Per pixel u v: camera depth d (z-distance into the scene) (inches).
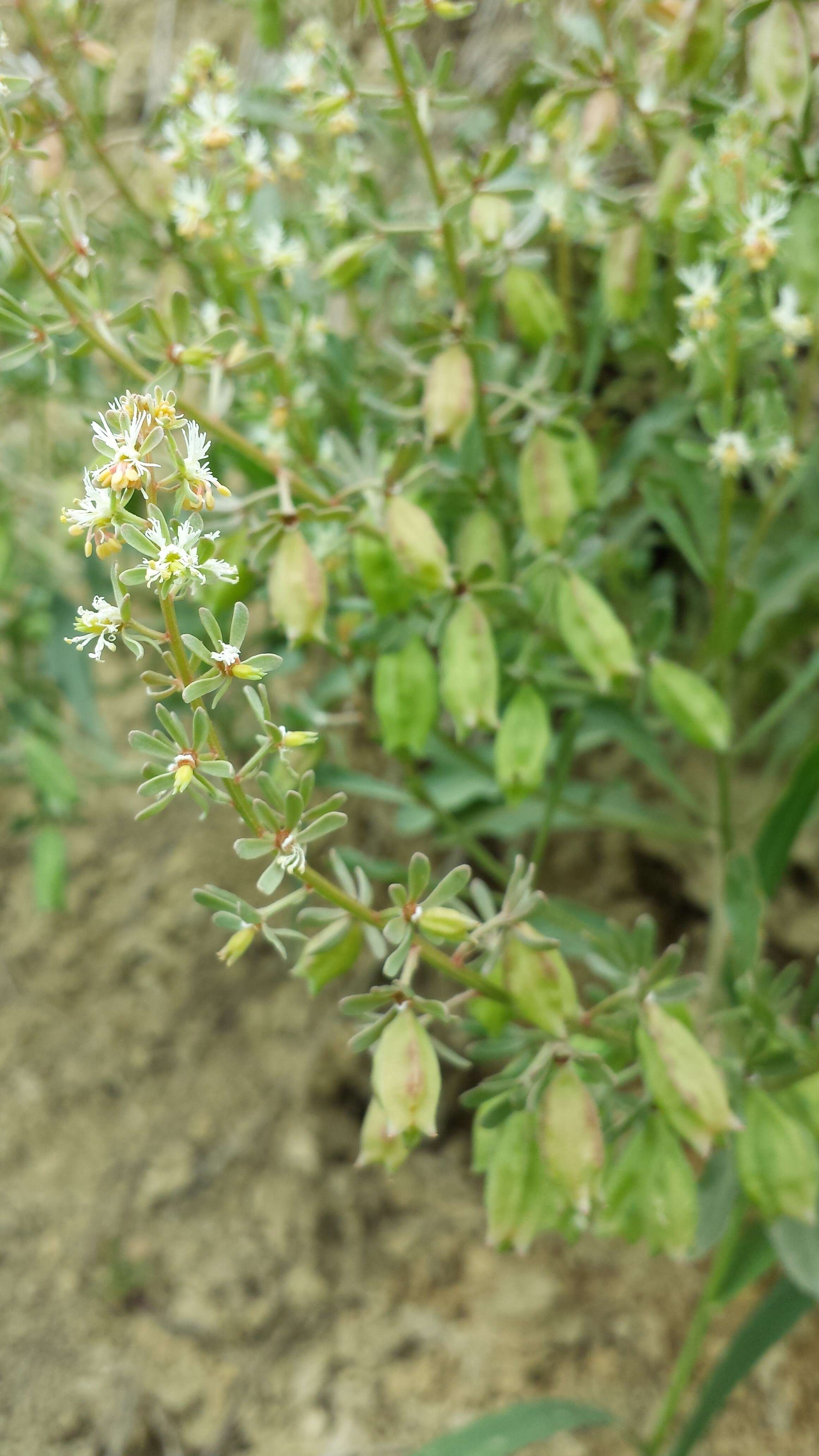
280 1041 15.5
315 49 11.4
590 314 12.9
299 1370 13.7
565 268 12.5
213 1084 15.5
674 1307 13.7
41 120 11.1
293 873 8.6
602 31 10.6
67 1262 14.5
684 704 11.3
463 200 10.2
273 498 10.5
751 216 10.0
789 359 11.8
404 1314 14.0
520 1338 13.6
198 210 10.9
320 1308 14.1
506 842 15.8
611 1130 9.9
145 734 8.1
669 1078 9.4
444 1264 14.3
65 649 14.2
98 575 14.1
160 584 7.9
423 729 11.2
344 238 12.4
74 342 12.7
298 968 9.4
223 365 10.2
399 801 12.5
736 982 10.4
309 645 13.1
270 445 11.4
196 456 7.9
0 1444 13.5
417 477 10.4
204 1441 13.5
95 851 17.0
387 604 10.9
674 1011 10.1
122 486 7.8
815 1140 10.2
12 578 14.0
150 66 17.7
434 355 10.7
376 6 9.8
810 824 14.4
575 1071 9.4
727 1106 9.4
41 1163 15.1
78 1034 16.0
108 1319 14.2
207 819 16.7
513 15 14.9
